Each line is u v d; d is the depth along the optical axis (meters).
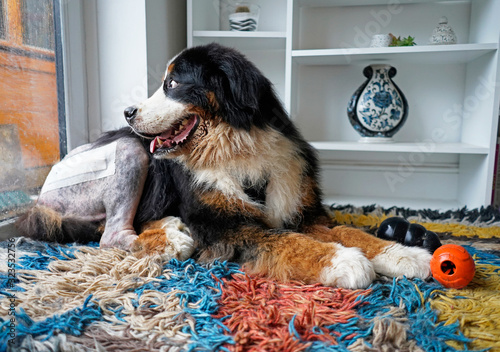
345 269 0.95
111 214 1.27
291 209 1.24
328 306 0.88
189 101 1.14
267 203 1.21
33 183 1.45
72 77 1.68
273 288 0.95
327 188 2.40
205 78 1.13
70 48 1.66
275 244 1.05
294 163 1.25
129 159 1.28
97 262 1.10
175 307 0.86
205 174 1.17
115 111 1.80
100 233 1.33
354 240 1.14
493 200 1.96
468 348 0.72
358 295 0.90
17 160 1.37
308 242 1.04
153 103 1.17
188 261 1.13
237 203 1.15
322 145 1.95
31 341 0.72
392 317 0.82
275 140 1.20
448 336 0.75
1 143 1.29
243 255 1.08
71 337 0.74
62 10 1.59
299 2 2.13
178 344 0.73
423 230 1.21
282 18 2.27
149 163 1.32
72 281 0.99
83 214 1.31
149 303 0.88
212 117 1.14
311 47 2.29
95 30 1.74
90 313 0.83
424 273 1.02
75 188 1.30
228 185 1.15
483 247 1.36
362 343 0.73
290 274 1.00
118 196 1.26
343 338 0.75
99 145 1.36
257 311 0.84
